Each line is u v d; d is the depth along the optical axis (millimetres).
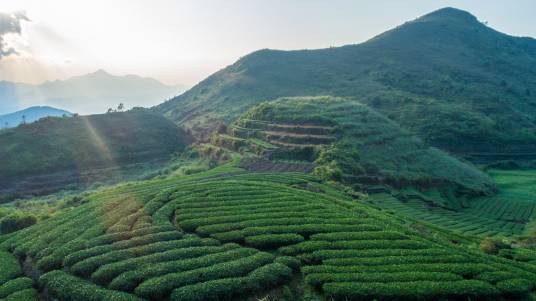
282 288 29406
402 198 86438
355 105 141500
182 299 26594
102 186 109688
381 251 34344
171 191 56750
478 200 97938
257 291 28625
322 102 145125
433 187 100062
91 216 46812
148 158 150000
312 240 37312
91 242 37062
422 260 32719
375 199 78938
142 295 27297
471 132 154125
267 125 132875
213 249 34500
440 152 127375
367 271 30688
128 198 53781
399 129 128000
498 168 138875
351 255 33562
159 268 30406
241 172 88750
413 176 99562
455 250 36031
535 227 69500
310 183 73250
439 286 27891
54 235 41000
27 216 50719
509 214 84438
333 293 27703
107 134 156125
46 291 30250
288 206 48438
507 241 43719
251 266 30969
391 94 198250
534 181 120500
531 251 38344
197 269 30172
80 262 32469
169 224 41750
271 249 36250
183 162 135625
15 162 118750
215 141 145375
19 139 130625
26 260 36875
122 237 38438
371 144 110688
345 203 53531
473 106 185625
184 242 36000
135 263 31734
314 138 112438
